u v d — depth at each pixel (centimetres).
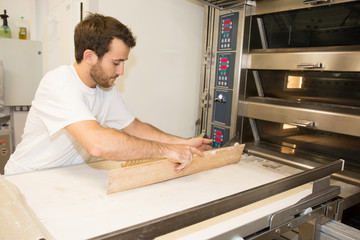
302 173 107
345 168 159
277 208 101
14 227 67
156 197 98
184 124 245
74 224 79
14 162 139
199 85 248
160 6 209
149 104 219
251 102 194
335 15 154
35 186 103
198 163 122
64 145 132
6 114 311
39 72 332
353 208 158
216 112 221
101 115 145
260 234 93
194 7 229
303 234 117
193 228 85
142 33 203
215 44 215
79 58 114
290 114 173
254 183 116
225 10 203
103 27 106
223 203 81
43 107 112
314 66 159
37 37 359
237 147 138
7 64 317
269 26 194
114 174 96
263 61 186
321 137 174
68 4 181
